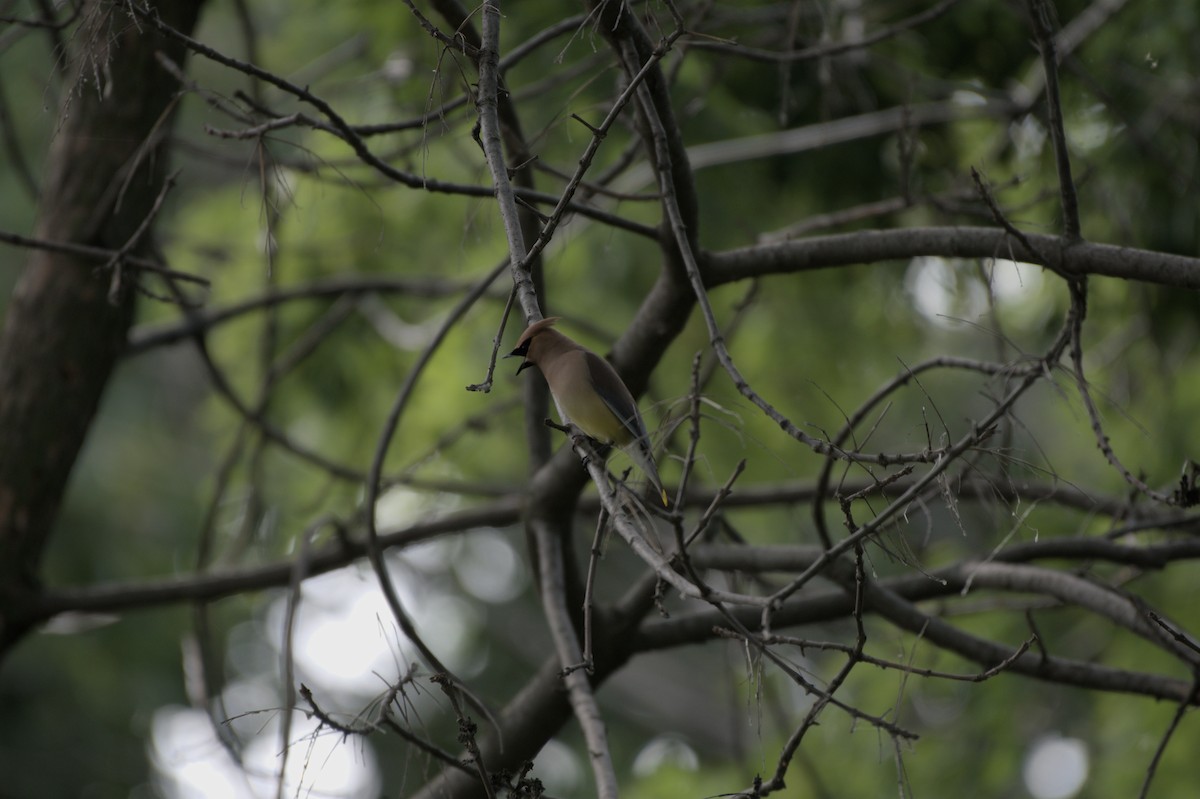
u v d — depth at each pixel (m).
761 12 11.45
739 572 9.69
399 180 7.36
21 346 10.35
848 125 12.91
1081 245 7.62
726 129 14.57
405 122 7.59
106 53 7.06
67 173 10.48
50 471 10.32
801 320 16.44
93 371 10.48
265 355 12.87
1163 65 12.87
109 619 11.61
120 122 10.43
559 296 16.16
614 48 7.24
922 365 8.48
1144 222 13.71
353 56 14.64
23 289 10.48
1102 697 14.25
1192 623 13.81
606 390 7.82
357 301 12.96
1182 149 13.49
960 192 10.12
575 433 6.89
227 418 15.99
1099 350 14.81
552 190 13.91
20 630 10.46
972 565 9.23
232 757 8.14
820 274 15.92
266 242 7.58
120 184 10.37
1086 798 14.11
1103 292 14.47
